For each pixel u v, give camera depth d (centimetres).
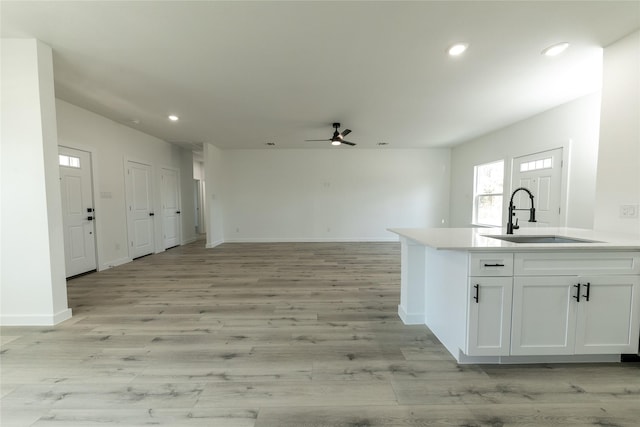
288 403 154
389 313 279
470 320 180
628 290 181
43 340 223
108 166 456
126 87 321
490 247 174
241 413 147
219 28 213
